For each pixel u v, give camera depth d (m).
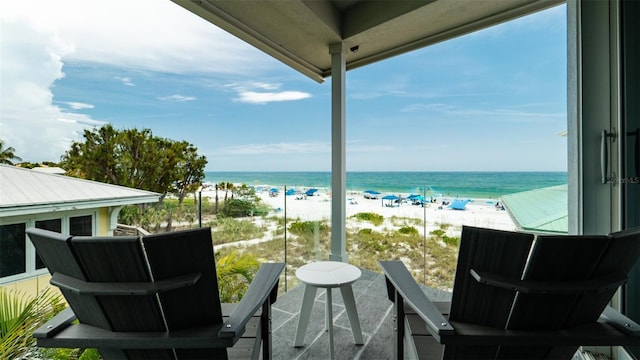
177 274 0.92
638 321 1.42
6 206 2.66
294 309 2.33
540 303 0.92
